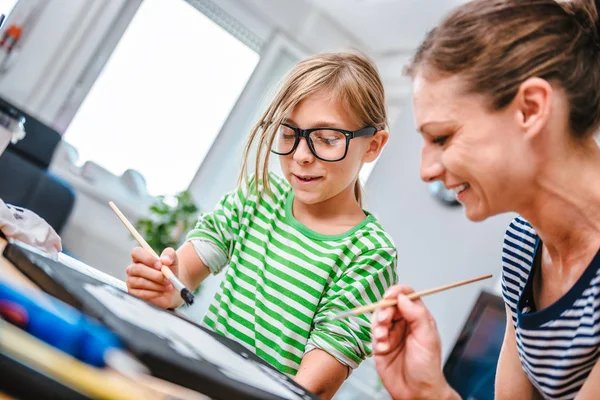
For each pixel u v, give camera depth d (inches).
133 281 39.7
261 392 23.9
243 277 49.9
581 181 30.1
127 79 137.6
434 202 136.8
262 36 152.0
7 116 45.1
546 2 30.7
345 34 161.9
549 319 31.9
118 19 133.1
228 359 27.9
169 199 145.7
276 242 50.9
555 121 29.1
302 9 153.6
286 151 48.1
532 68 28.8
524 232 37.2
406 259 136.4
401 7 137.4
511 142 28.9
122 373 19.2
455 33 29.9
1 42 122.8
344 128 47.7
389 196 145.5
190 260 50.8
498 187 29.6
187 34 142.0
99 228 137.2
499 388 38.9
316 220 51.9
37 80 127.8
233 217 53.1
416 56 31.9
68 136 133.5
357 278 47.5
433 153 30.6
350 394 129.7
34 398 16.5
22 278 27.7
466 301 122.8
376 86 52.0
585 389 27.8
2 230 38.4
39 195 86.7
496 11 30.1
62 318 19.3
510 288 37.6
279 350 46.5
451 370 103.0
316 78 47.8
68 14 127.0
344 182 48.5
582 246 31.2
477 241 126.4
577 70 29.5
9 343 17.1
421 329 30.5
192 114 147.5
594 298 29.5
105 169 139.1
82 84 132.7
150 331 24.6
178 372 21.6
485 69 28.6
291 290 48.1
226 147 153.3
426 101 30.0
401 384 31.0
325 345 42.1
